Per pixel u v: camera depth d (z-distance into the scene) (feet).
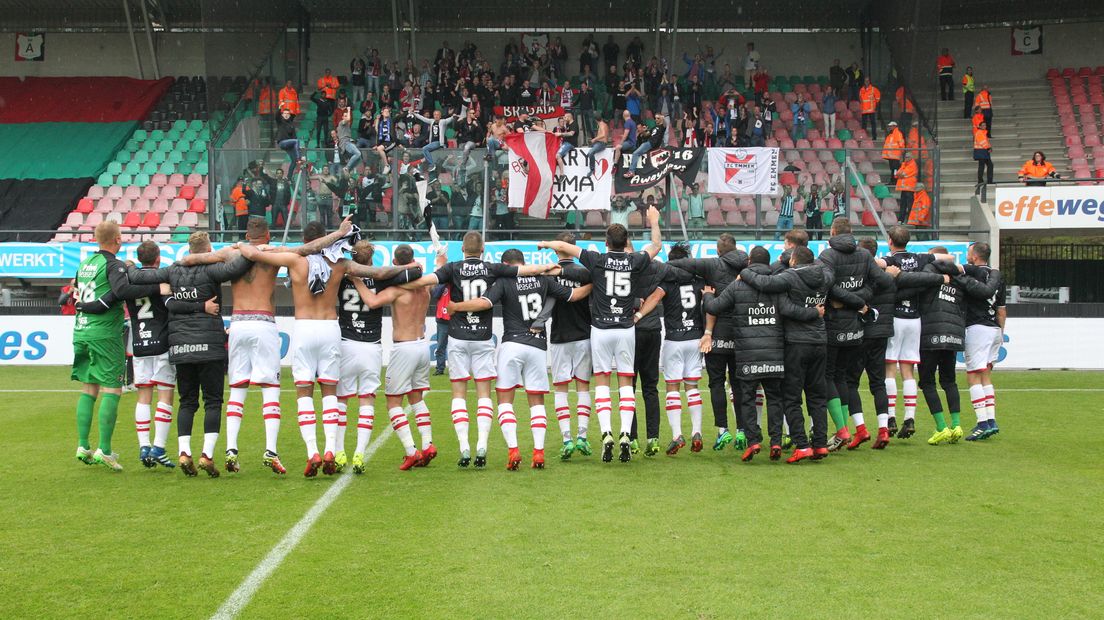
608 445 27.35
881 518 21.07
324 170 59.36
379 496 23.22
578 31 91.09
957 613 15.44
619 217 59.26
